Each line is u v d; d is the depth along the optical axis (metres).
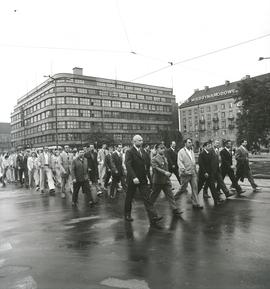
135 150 7.88
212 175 9.92
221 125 96.50
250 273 4.32
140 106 109.50
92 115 96.62
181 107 110.44
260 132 36.81
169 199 8.52
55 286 4.17
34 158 17.52
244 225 7.00
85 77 96.06
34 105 106.38
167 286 4.03
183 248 5.55
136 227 7.30
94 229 7.26
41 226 7.80
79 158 10.73
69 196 13.41
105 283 4.20
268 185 13.58
